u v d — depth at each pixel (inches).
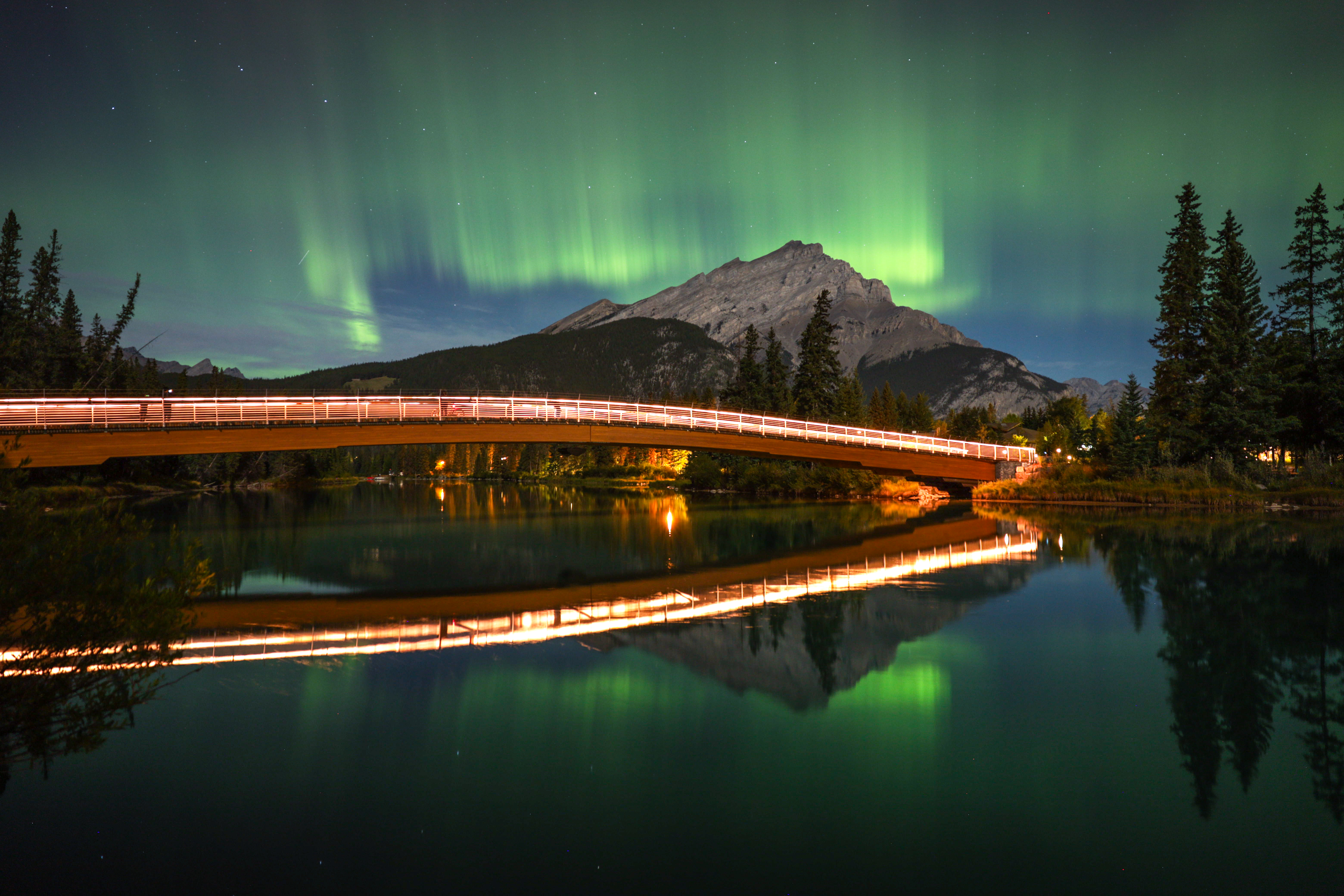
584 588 856.9
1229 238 2263.8
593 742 369.1
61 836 277.3
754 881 244.1
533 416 1820.9
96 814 295.6
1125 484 2105.1
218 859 261.3
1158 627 604.7
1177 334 2369.6
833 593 781.3
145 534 343.6
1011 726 385.1
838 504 2608.3
